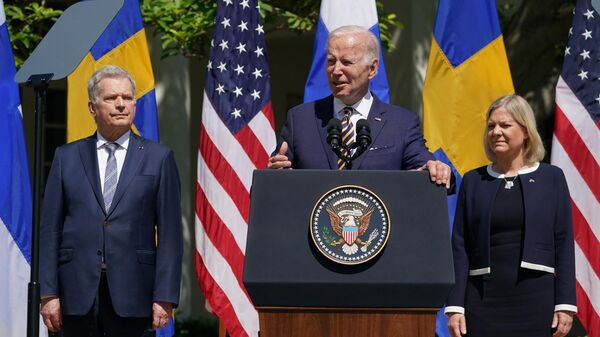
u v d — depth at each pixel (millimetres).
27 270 24500
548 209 17797
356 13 26094
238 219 26234
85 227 17766
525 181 17969
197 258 26359
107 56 25750
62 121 44250
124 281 17625
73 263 17719
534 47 32406
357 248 13117
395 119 16469
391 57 38906
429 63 26188
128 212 17859
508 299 17609
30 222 24625
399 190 13500
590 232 25109
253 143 26453
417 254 13156
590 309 24906
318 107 16812
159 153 18375
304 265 13094
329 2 26188
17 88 24844
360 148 15102
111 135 18250
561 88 25656
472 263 18094
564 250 17875
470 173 18594
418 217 13359
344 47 16125
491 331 17625
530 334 17453
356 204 13297
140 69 25906
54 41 18125
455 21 26172
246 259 13133
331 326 13164
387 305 13117
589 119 25469
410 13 38406
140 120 25781
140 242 17906
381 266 13094
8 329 24281
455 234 18484
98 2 18672
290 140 16719
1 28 24859
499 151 18125
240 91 26562
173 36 30922
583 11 25719
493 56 26109
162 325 17859
